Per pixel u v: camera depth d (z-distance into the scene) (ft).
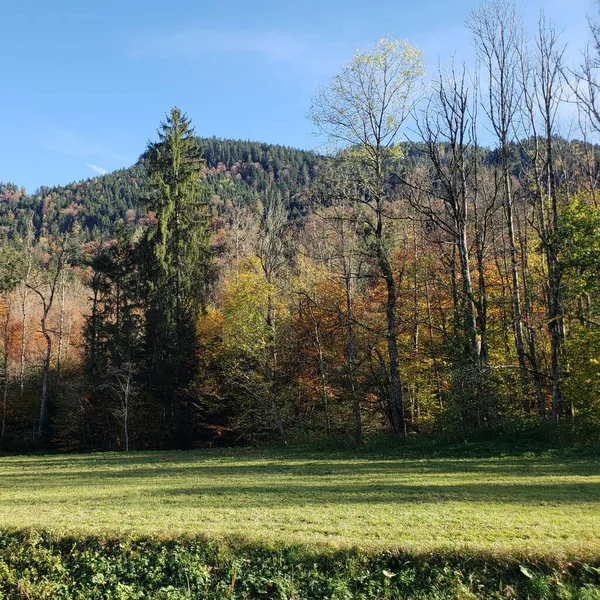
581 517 24.13
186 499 33.88
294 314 100.83
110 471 54.90
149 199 116.47
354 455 56.18
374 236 67.15
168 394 109.19
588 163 75.10
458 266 71.82
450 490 32.19
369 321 88.43
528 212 83.51
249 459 59.26
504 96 63.52
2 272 149.48
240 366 94.73
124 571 23.63
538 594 18.26
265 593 20.90
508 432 52.85
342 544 21.88
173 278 112.78
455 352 71.56
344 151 67.92
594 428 51.08
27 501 37.01
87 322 127.65
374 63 65.62
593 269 54.75
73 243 147.13
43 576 24.44
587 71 58.80
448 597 18.90
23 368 147.43
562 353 63.16
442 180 63.10
